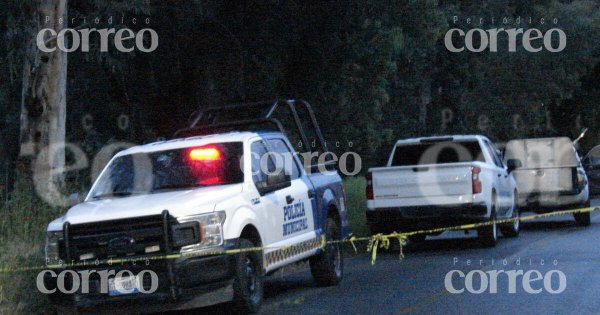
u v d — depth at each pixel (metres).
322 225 18.39
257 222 15.27
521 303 15.38
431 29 43.19
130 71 33.91
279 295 17.75
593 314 14.05
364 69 42.53
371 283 18.89
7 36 25.56
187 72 36.97
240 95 37.34
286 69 40.97
